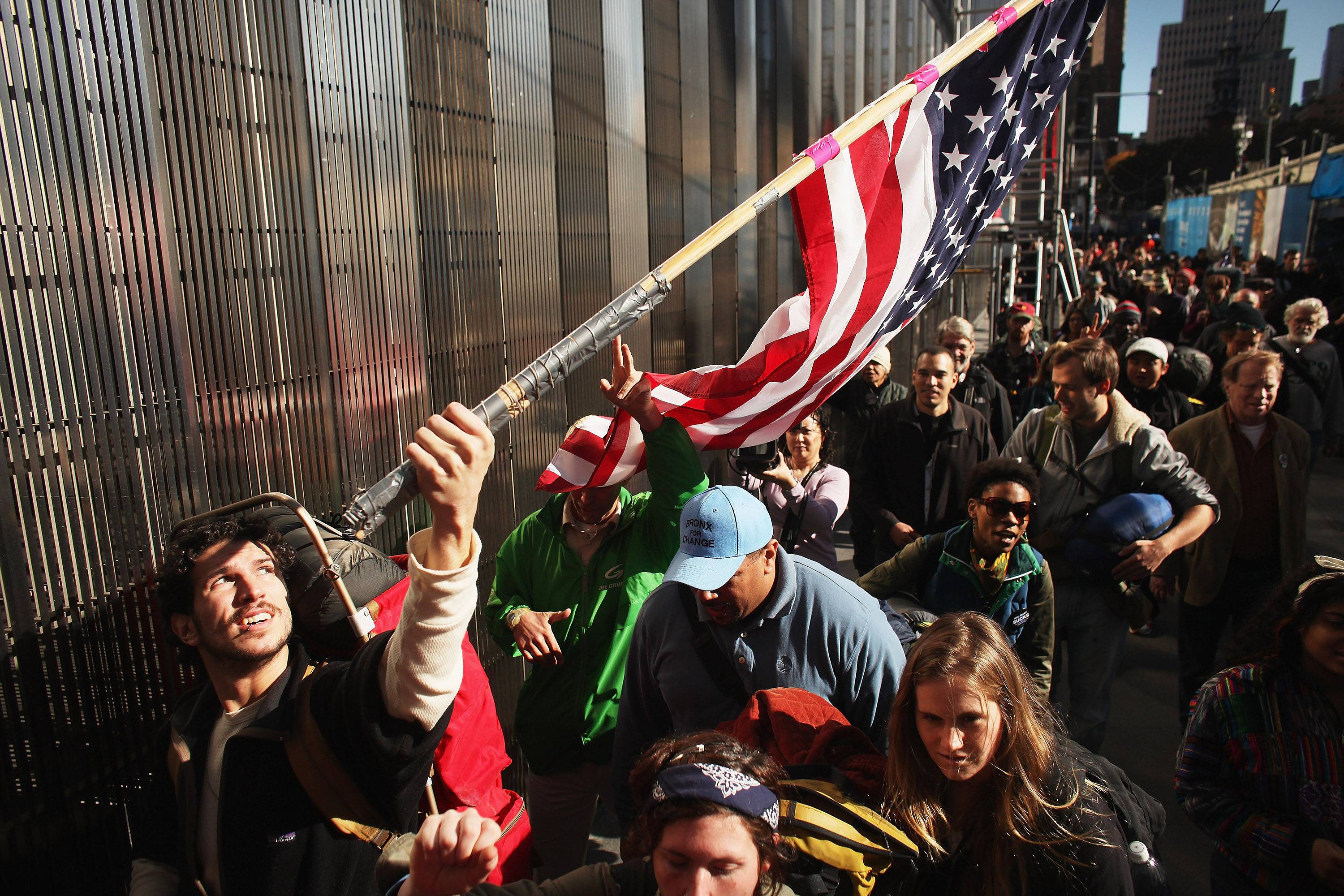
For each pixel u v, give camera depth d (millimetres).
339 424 2877
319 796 1609
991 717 1870
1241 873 2389
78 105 2029
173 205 2271
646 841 1542
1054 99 3172
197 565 1705
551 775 3221
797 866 1856
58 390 1986
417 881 1391
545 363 1929
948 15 14188
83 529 2045
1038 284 15875
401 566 2365
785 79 7273
